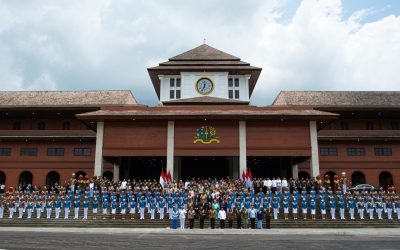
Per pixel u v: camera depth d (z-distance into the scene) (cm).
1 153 5516
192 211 2909
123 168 5188
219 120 4288
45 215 3266
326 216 3153
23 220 3091
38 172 5450
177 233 2525
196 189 3556
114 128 4303
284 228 2916
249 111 4350
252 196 3175
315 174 4125
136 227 2989
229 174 4738
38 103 5678
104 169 5394
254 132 4259
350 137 5303
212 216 2888
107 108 4478
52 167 5462
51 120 5850
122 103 5612
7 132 5506
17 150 5516
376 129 5725
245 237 2283
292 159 4984
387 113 5606
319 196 3369
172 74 5578
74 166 5444
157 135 4275
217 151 4216
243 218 2920
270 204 3125
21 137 5388
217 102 5053
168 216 3206
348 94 5912
